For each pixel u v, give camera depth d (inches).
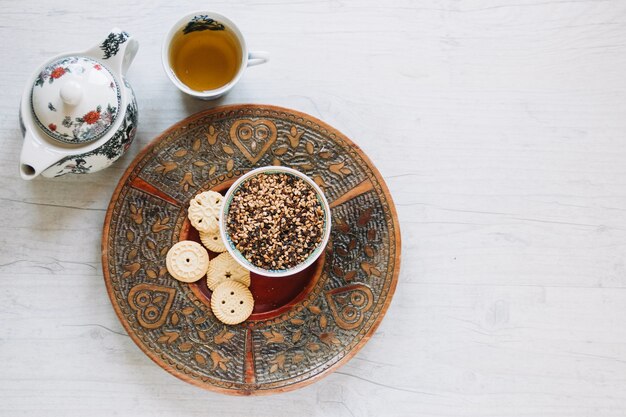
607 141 37.2
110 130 31.3
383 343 35.9
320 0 36.2
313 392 35.6
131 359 35.1
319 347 34.0
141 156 33.6
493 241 36.5
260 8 36.0
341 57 36.3
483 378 36.1
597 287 36.7
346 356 33.9
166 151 33.9
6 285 34.7
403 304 36.0
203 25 33.1
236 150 34.3
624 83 37.3
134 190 33.7
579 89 37.2
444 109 36.6
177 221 34.1
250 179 34.0
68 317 34.9
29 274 34.8
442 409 35.9
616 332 36.6
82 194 35.1
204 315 33.8
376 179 34.3
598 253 36.8
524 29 37.1
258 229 33.6
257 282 34.4
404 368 35.9
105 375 35.0
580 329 36.6
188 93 32.9
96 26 35.4
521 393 36.2
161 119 35.4
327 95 36.1
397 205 36.3
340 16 36.3
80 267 35.0
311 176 34.6
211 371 33.5
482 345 36.2
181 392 35.3
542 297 36.6
